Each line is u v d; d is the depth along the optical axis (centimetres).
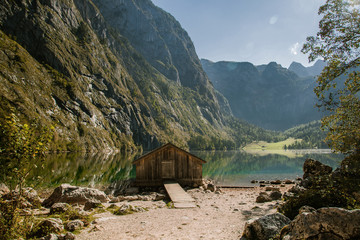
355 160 1556
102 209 1622
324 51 1953
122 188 3275
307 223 716
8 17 15825
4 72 11525
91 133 14675
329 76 1933
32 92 12319
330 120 1964
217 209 1697
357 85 1812
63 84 15175
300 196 1273
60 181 3456
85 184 3450
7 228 881
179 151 3134
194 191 2822
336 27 1889
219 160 10975
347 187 1290
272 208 1659
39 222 1087
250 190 3394
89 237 1028
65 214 1363
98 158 8931
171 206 1803
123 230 1146
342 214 661
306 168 2869
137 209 1612
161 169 3075
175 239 1009
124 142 18450
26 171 923
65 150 11294
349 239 628
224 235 1059
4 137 847
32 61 14550
